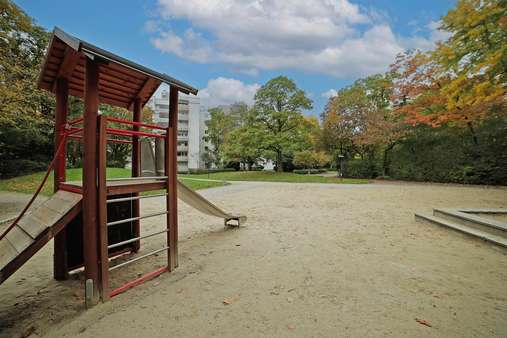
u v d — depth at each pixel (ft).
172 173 10.14
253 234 15.48
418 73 45.21
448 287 8.45
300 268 10.21
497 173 42.01
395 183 49.65
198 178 66.90
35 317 7.05
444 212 17.62
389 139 53.01
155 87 12.37
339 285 8.66
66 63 9.10
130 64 7.96
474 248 12.58
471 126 44.34
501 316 6.77
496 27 26.68
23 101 26.23
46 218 7.54
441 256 11.46
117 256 11.89
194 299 7.83
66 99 9.83
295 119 67.67
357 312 6.99
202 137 142.51
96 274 7.54
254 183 52.06
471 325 6.37
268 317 6.79
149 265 10.85
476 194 31.94
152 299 7.85
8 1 24.71
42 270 10.50
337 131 62.39
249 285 8.75
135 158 12.75
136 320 6.74
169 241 10.07
